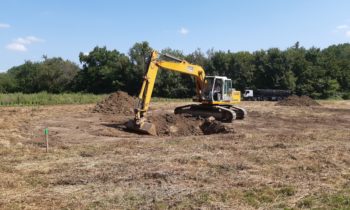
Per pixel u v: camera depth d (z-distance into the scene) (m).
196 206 7.06
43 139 14.92
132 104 28.45
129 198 7.48
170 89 61.22
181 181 8.71
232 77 68.75
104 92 67.56
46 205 7.07
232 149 12.66
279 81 66.25
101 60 69.31
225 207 7.04
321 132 17.97
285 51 68.50
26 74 72.06
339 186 8.49
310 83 66.19
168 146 13.28
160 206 6.99
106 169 9.78
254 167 10.11
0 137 14.76
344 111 32.34
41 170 9.63
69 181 8.61
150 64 17.61
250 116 26.64
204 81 22.06
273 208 7.05
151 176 9.05
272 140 14.80
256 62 69.25
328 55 74.81
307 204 7.25
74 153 11.91
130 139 15.14
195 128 18.45
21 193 7.77
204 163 10.53
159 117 19.05
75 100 42.84
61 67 71.31
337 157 11.59
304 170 9.93
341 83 71.56
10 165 10.16
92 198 7.50
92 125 19.64
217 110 22.47
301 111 31.69
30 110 29.17
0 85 68.88
